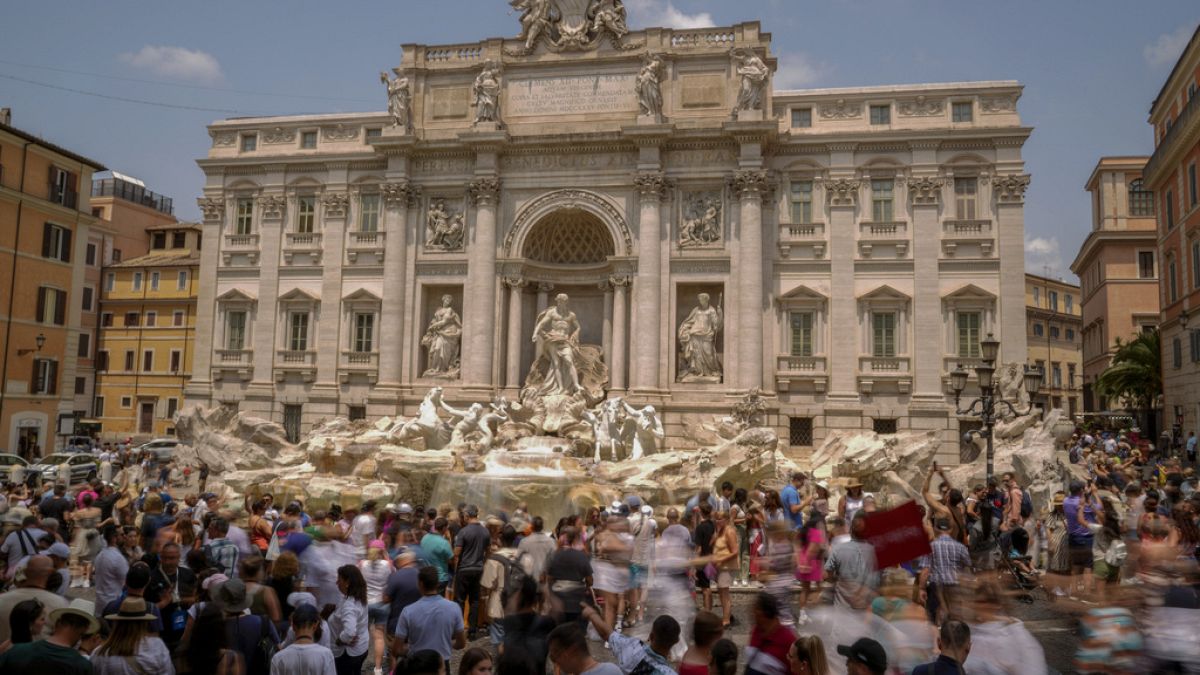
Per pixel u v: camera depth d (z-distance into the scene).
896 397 44.09
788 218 46.12
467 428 39.66
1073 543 18.56
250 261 51.81
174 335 75.31
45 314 54.12
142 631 9.45
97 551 21.88
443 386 47.31
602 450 38.81
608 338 47.62
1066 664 14.57
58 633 8.84
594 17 48.19
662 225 46.12
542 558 14.77
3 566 14.95
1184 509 17.45
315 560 14.01
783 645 9.55
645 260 45.47
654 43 47.06
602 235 48.84
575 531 15.09
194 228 82.12
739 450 36.06
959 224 44.34
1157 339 56.06
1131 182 74.69
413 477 35.53
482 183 47.50
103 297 77.50
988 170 44.38
